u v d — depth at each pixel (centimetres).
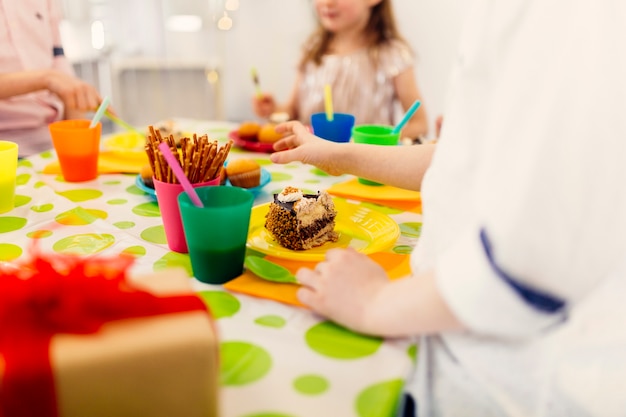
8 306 41
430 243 58
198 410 41
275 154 88
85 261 47
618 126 38
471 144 51
